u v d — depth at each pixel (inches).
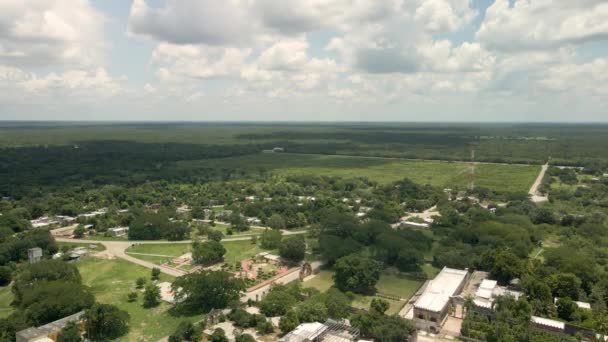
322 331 5482.3
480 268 7819.9
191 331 5615.2
